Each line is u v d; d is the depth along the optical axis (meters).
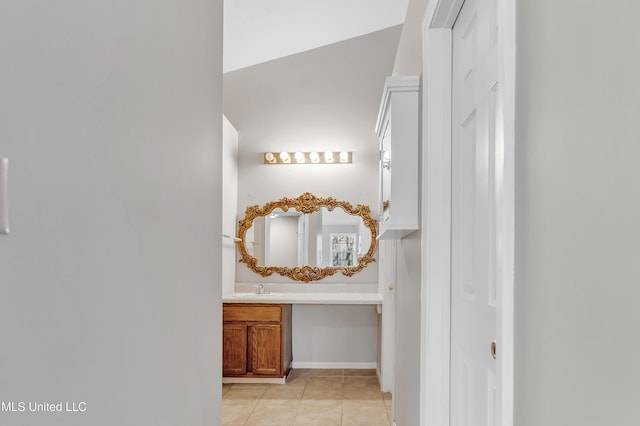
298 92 4.80
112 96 0.77
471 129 1.62
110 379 0.76
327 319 4.84
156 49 0.94
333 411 3.59
